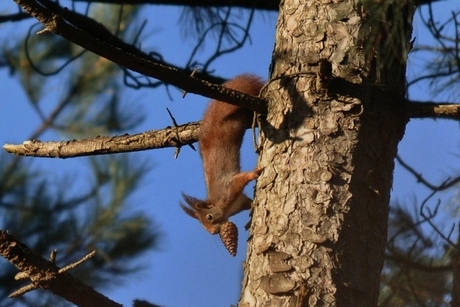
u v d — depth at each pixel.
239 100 7.40
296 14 7.79
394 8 6.52
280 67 7.67
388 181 7.30
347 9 7.58
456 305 8.22
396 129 7.42
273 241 7.01
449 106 7.28
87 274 12.70
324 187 7.07
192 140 8.70
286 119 7.40
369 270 6.92
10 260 6.59
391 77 7.50
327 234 6.91
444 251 9.00
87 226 13.05
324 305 6.69
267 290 6.83
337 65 7.43
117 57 6.69
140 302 8.36
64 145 8.85
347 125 7.25
